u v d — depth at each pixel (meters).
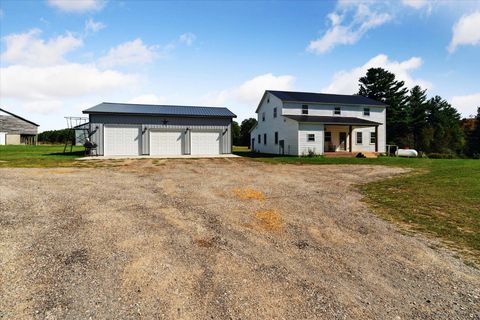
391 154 27.08
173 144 21.59
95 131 20.02
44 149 27.70
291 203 6.99
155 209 6.03
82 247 4.04
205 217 5.65
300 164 16.53
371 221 5.81
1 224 4.78
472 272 3.76
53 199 6.44
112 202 6.42
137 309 2.74
